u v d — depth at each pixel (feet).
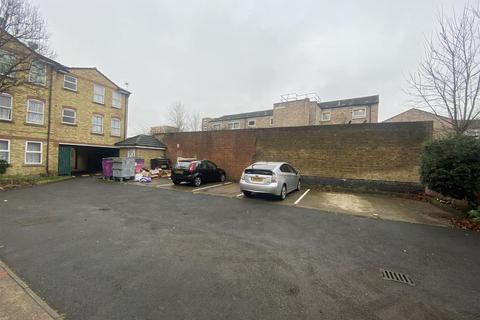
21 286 10.12
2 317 8.12
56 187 39.93
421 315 8.82
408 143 36.60
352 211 25.82
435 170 26.05
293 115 89.86
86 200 28.99
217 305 9.10
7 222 19.34
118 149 74.18
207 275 11.41
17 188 38.45
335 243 16.15
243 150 51.44
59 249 14.17
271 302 9.37
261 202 29.37
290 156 45.88
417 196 34.53
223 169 53.88
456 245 16.20
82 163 76.69
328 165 42.24
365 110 85.61
